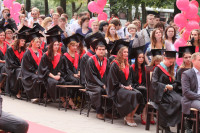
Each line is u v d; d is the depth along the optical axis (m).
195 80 8.38
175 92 9.16
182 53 9.57
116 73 9.84
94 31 12.05
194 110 8.13
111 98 9.72
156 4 20.45
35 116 9.84
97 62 10.46
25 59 12.11
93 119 10.04
